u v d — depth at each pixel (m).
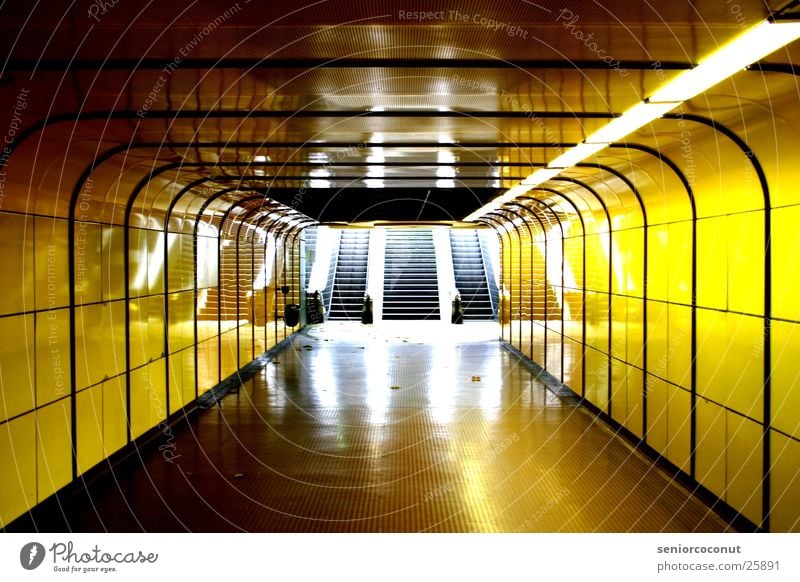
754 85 4.79
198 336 11.77
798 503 5.19
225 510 6.90
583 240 11.88
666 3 3.37
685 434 7.49
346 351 19.02
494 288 28.44
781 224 5.45
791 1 3.34
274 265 18.88
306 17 3.70
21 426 6.01
